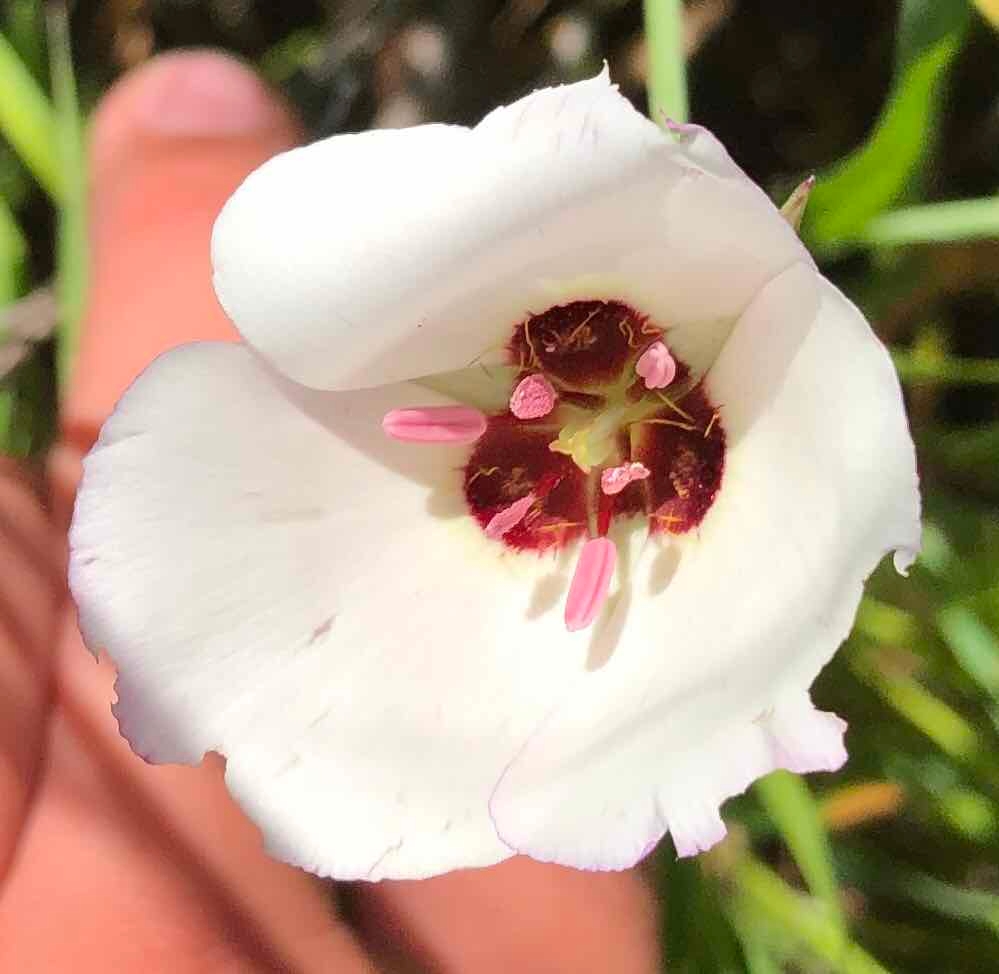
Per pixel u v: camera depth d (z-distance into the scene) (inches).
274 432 2.6
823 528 2.3
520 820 2.4
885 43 4.6
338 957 3.6
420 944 3.8
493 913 3.8
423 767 2.6
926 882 4.2
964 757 4.0
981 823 4.1
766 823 4.1
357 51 4.8
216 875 3.5
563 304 2.6
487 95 4.7
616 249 2.4
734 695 2.3
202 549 2.5
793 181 4.6
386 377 2.6
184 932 3.4
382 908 3.9
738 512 2.6
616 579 2.8
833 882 3.9
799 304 2.3
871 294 4.3
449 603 2.8
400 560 2.8
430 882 3.8
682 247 2.4
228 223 2.3
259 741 2.5
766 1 4.7
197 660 2.5
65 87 4.1
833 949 3.8
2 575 3.7
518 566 2.8
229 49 5.1
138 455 2.4
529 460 2.9
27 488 4.0
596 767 2.4
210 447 2.5
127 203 4.3
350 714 2.6
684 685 2.4
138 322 4.2
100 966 3.3
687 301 2.6
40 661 3.7
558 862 2.3
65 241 4.2
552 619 2.8
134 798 3.5
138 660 2.5
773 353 2.4
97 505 2.4
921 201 4.3
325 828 2.5
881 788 4.1
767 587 2.4
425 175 2.1
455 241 2.2
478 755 2.6
